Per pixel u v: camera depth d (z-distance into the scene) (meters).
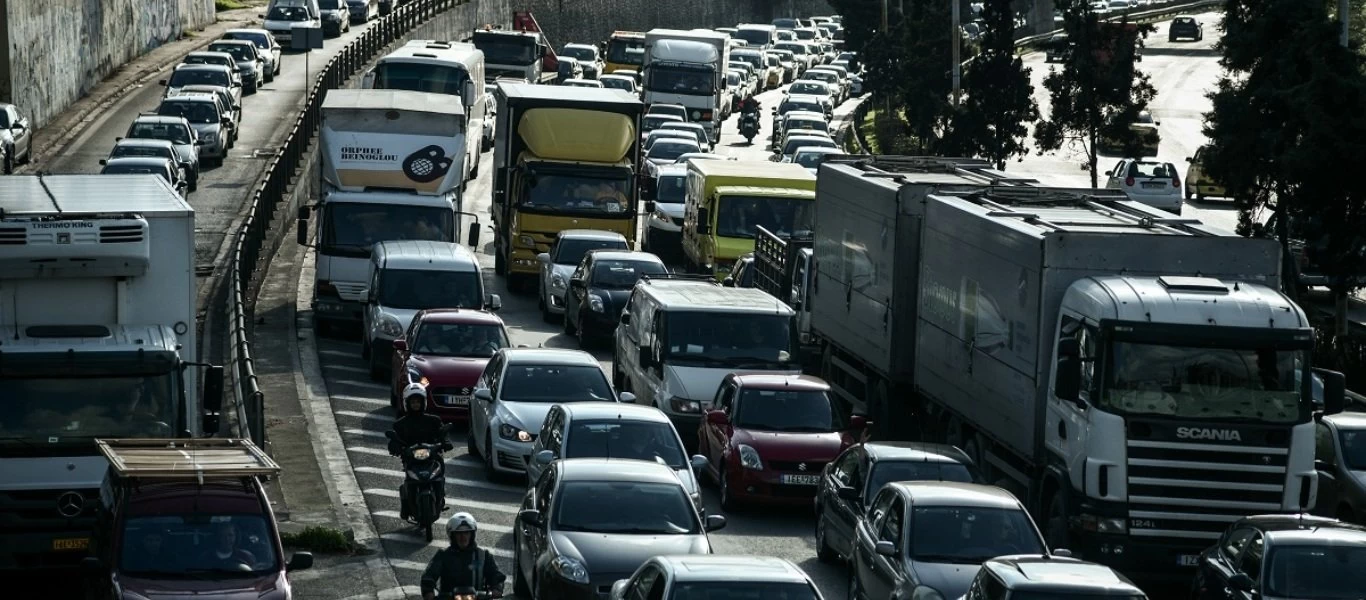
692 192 100.38
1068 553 38.09
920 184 59.06
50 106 137.88
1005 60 112.56
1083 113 107.75
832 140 155.50
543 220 94.62
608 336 80.38
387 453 59.94
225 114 130.75
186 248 45.69
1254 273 47.75
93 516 42.12
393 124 84.31
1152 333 44.81
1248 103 80.56
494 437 56.34
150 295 45.44
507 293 96.31
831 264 68.06
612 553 39.31
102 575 35.84
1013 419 49.34
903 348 59.56
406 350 66.44
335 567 45.91
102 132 134.38
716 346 63.75
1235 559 40.38
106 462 42.25
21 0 128.12
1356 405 66.44
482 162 147.88
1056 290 47.41
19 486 41.69
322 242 81.19
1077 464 45.44
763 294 68.25
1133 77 107.31
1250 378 45.16
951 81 132.62
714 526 41.22
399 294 73.69
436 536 49.69
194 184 114.25
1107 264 47.38
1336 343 77.38
